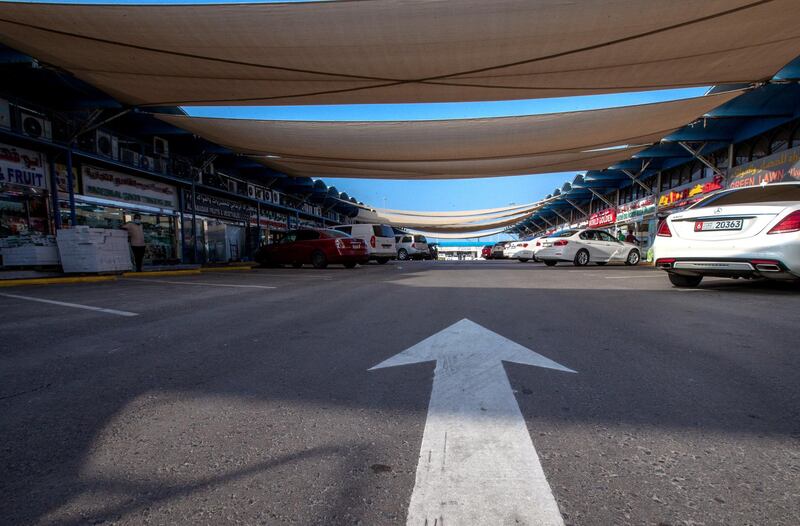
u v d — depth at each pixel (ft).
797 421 5.43
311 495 3.95
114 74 27.22
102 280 29.63
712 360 8.05
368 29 21.71
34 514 3.68
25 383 7.23
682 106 32.04
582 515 3.62
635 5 19.75
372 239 57.62
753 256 15.31
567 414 5.69
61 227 35.37
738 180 44.88
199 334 10.92
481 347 9.14
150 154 45.27
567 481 4.14
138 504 3.84
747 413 5.69
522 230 184.14
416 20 20.98
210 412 5.93
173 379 7.38
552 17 20.76
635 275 29.73
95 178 39.88
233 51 23.86
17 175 32.83
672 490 3.97
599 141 41.57
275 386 6.95
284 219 79.30
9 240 29.73
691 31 22.04
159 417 5.78
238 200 63.72
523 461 4.50
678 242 17.42
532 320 12.17
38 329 11.67
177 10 19.94
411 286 22.94
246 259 64.64
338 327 11.62
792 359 8.07
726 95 30.04
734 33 22.24
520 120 35.06
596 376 7.20
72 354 9.05
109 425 5.55
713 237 16.38
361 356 8.64
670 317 12.39
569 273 33.14
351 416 5.73
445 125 36.35
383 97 32.12
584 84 29.32
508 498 3.86
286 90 30.17
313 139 40.60
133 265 36.45
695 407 5.90
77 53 24.13
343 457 4.64
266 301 17.24
